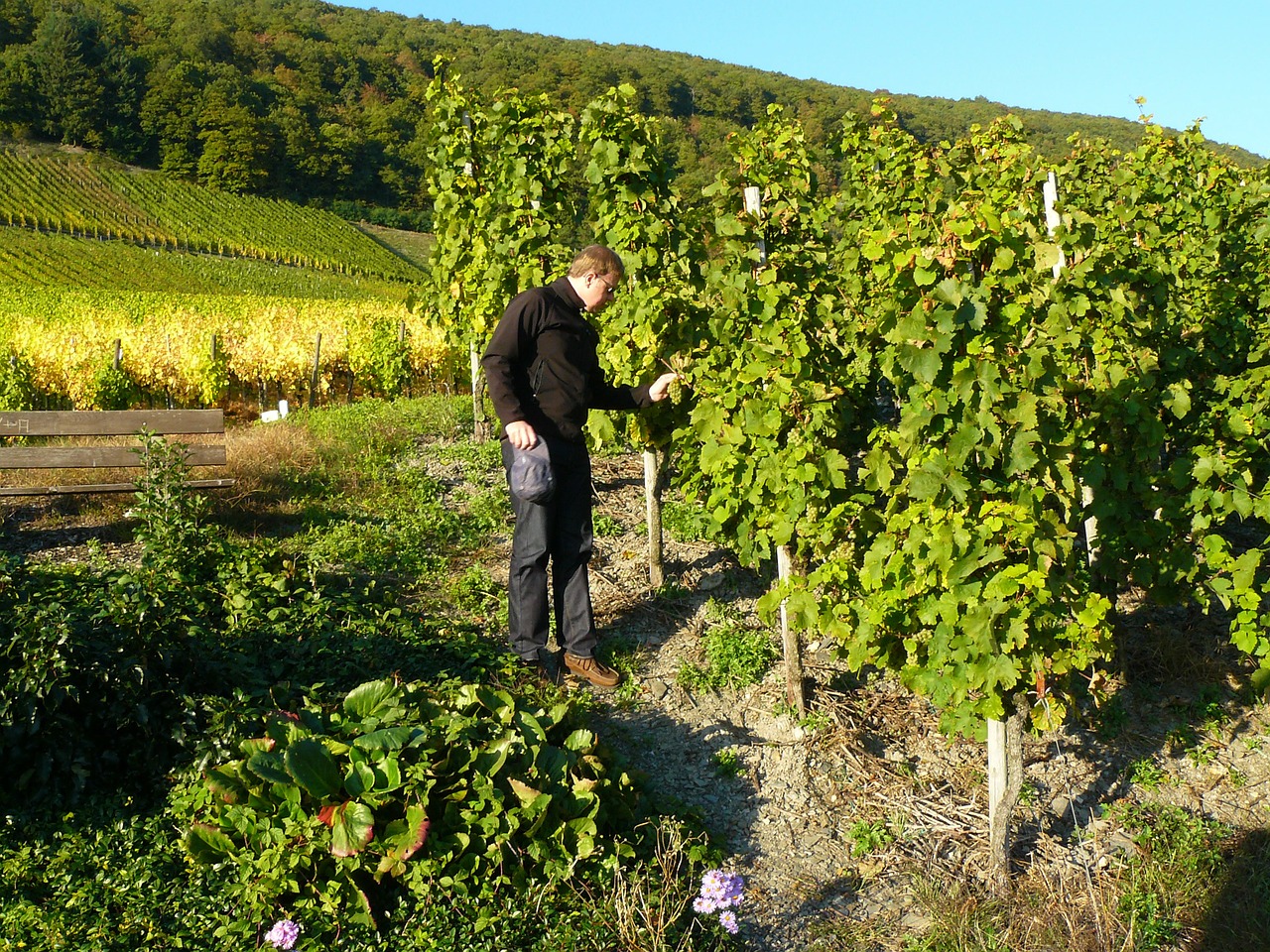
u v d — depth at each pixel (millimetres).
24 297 42219
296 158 99812
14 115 98062
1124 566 4809
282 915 3283
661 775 4344
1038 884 3773
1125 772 4523
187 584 5227
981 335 3443
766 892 3742
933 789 4340
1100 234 5430
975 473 3693
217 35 124750
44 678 3754
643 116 5805
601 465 8148
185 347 17734
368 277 78438
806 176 7152
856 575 4086
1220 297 6371
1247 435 4863
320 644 4828
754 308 4859
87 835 3641
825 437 4652
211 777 3508
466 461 8227
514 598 4824
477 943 3250
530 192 7359
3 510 6664
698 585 5961
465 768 3576
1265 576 6188
